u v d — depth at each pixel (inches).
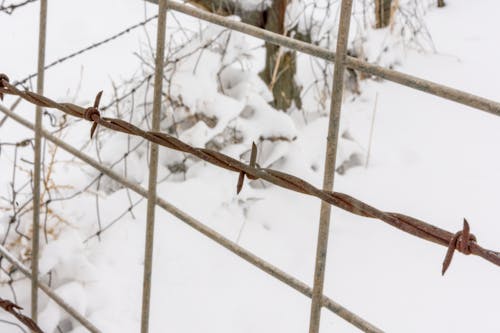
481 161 136.9
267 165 120.9
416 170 133.1
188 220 58.4
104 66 183.2
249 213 116.3
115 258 98.8
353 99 159.6
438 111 157.0
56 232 96.5
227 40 122.6
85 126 136.8
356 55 166.1
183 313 92.7
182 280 98.2
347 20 44.8
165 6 57.1
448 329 92.4
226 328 91.1
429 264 106.2
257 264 53.5
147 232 62.6
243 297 96.9
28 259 94.5
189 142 113.0
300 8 140.6
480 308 96.6
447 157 137.9
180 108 116.3
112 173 64.3
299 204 119.7
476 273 104.2
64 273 92.9
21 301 90.9
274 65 136.9
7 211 100.4
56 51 197.6
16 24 219.8
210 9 128.3
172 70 118.6
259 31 50.6
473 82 179.6
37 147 71.1
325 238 48.6
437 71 183.3
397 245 110.7
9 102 161.2
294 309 95.7
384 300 98.0
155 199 61.2
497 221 117.3
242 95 121.3
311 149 129.7
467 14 235.9
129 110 121.1
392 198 123.1
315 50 47.1
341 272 104.0
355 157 134.7
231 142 119.6
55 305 87.7
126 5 234.2
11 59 193.2
